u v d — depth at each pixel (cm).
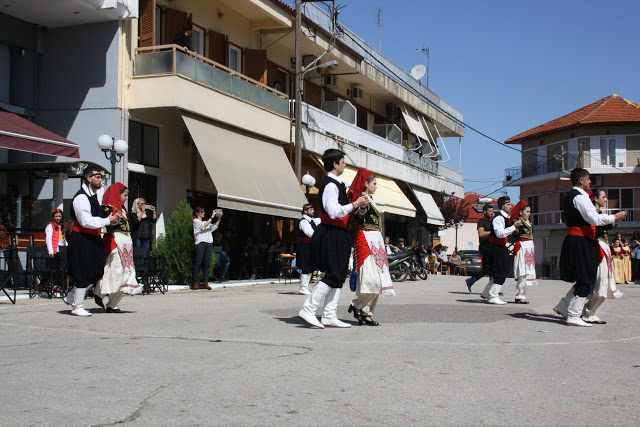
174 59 1856
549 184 5794
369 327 845
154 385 504
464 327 867
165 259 1502
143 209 1595
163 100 1853
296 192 2331
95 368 566
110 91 1831
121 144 1625
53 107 1869
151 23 1909
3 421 408
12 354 633
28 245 1391
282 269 2052
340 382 523
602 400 485
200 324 869
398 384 520
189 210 1752
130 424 405
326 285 829
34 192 1658
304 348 675
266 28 2575
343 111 3162
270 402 460
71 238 950
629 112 5384
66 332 790
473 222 7906
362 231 842
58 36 1873
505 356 652
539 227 5794
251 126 2217
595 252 910
